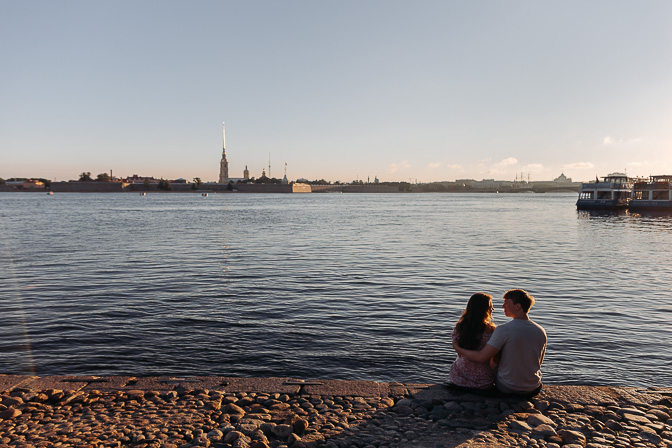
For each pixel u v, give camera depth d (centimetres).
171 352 1129
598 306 1593
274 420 611
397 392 698
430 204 15200
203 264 2542
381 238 4062
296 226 5469
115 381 750
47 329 1320
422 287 1923
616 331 1295
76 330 1312
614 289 1886
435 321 1412
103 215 7800
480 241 3825
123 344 1188
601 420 613
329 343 1195
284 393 705
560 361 1060
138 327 1341
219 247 3347
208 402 666
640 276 2195
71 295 1769
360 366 1035
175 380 752
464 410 637
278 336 1255
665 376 975
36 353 1118
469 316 697
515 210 10450
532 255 2950
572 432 561
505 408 642
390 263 2591
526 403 654
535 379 668
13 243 3553
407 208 11638
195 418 618
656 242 3791
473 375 686
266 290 1862
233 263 2581
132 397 690
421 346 1173
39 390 709
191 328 1333
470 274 2234
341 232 4656
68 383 741
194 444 543
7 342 1197
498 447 536
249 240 3862
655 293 1806
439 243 3666
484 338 686
